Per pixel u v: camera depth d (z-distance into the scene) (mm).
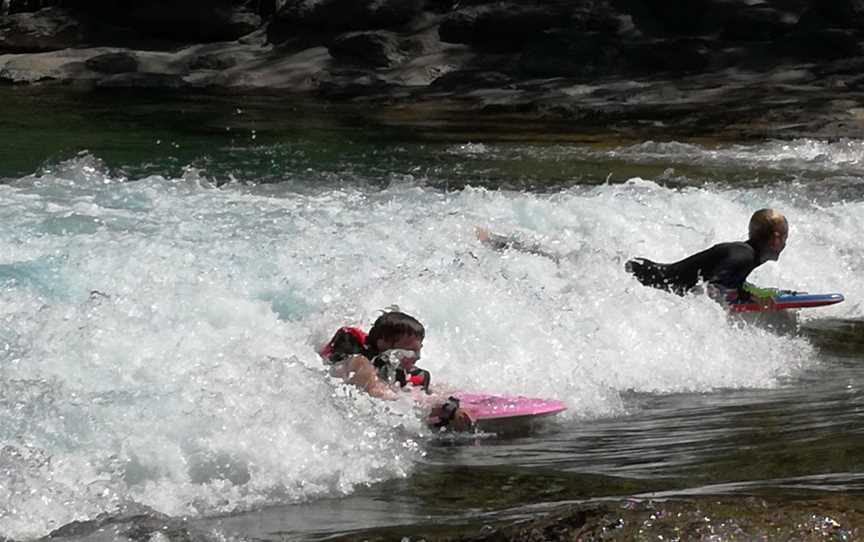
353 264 28469
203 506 17016
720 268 29031
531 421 21969
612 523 14906
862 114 64438
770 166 50625
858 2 81188
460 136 59688
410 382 22266
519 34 86562
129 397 19547
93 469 17594
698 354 26297
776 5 85062
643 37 84750
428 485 18078
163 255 28281
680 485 17625
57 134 56188
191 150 51781
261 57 89625
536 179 46031
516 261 29547
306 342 24000
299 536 15820
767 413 22438
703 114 66250
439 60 85375
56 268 27156
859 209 38156
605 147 56281
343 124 63812
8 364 21172
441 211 35625
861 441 20031
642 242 33938
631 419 22234
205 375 20828
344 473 18438
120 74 83062
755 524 14930
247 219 33156
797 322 30031
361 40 86125
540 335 25609
